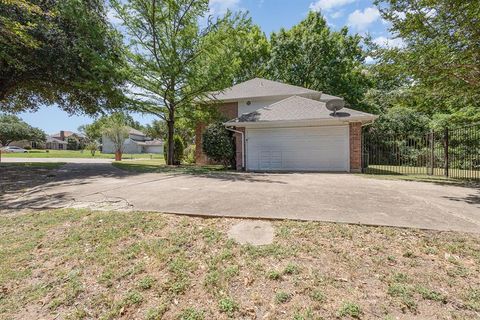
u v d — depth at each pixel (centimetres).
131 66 1333
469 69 746
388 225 375
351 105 2420
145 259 306
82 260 307
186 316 224
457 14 689
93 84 1170
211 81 1348
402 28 790
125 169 1212
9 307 241
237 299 241
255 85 1905
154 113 1526
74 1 1109
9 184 759
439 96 926
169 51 1315
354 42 2412
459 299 232
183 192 618
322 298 237
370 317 215
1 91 1185
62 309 239
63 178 884
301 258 297
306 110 1238
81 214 440
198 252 318
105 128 2906
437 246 317
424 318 213
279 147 1234
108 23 1302
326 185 730
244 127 1270
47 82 1207
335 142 1159
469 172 1120
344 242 329
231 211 444
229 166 1370
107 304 242
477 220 399
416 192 624
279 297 240
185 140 2844
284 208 463
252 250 314
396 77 874
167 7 1284
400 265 282
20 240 358
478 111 1445
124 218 418
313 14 2511
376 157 1620
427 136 1288
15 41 839
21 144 5788
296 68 2456
